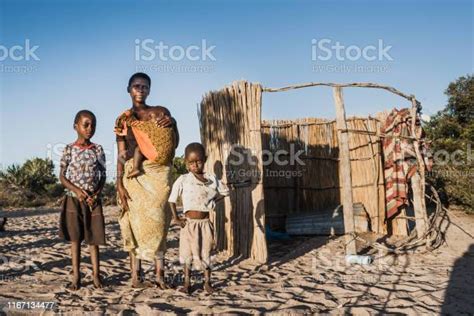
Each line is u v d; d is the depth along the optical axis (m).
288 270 5.99
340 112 6.76
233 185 6.73
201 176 4.96
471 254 6.98
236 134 6.66
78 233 4.82
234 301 4.42
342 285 5.09
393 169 8.33
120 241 8.57
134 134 4.80
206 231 4.88
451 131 19.67
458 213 12.04
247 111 6.43
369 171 9.41
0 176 25.36
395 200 8.31
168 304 4.34
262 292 4.76
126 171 4.88
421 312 4.06
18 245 8.01
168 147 4.80
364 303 4.37
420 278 5.44
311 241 8.45
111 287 4.96
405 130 8.14
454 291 4.78
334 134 9.95
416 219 7.79
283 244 8.33
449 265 6.21
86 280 5.29
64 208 4.85
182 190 4.91
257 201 6.29
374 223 9.30
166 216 4.89
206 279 4.84
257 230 6.29
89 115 4.95
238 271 5.81
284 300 4.46
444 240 8.06
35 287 4.91
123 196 4.88
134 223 4.82
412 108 7.73
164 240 4.91
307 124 9.75
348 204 6.72
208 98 7.38
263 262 6.20
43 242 8.39
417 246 7.59
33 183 25.47
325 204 9.80
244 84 6.49
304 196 9.67
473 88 19.70
